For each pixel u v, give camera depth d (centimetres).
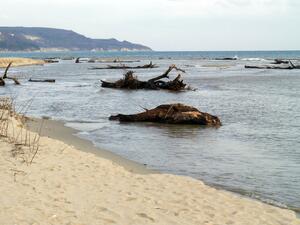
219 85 4388
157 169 1171
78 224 696
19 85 4325
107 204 812
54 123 1950
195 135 1698
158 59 14888
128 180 1002
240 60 13500
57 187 896
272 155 1350
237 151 1409
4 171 970
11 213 723
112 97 3195
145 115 2048
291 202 912
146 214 768
